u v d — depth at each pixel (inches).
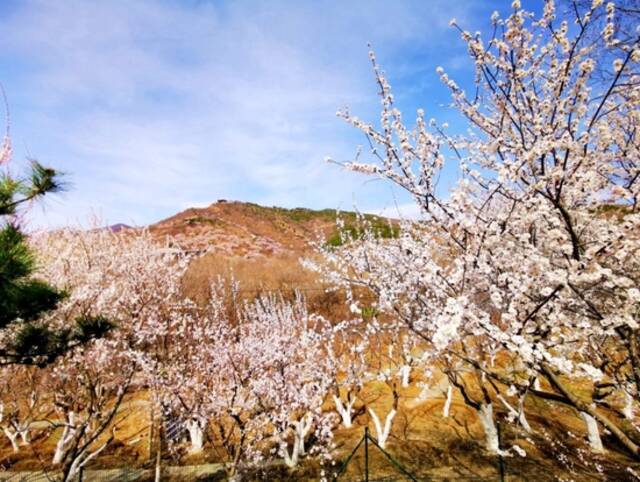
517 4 152.8
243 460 395.9
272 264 1119.6
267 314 452.1
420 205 168.1
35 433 466.9
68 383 369.7
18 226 156.4
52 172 157.4
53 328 193.8
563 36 156.3
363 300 413.4
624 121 184.4
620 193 149.5
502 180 145.6
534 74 170.1
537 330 163.3
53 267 384.8
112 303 344.8
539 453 394.3
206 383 378.9
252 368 362.9
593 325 164.9
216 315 427.8
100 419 359.9
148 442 459.5
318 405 434.6
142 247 485.7
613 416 382.0
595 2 135.9
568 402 135.4
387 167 163.5
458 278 158.2
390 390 599.2
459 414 500.1
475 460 382.9
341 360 504.4
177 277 448.8
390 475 367.9
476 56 168.9
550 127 152.3
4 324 164.9
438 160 162.1
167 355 396.2
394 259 229.0
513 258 162.2
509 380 158.4
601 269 130.0
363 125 161.6
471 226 150.3
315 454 426.6
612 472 339.6
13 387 380.8
